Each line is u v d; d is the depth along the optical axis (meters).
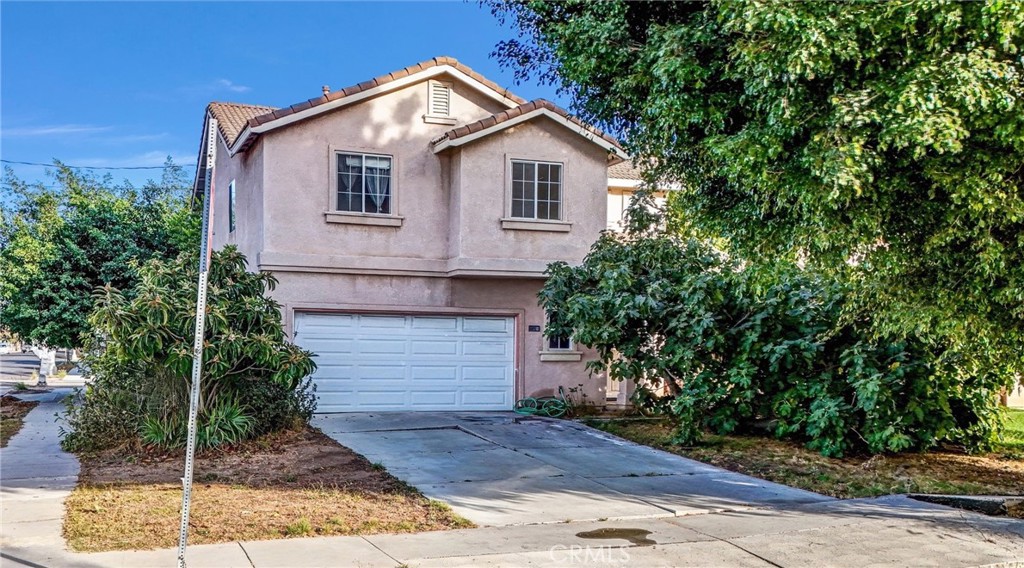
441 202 15.70
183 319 10.23
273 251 14.51
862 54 7.03
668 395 13.59
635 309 12.55
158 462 10.20
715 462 11.04
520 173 15.63
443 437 12.57
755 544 6.97
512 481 9.55
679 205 10.47
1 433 12.95
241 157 16.73
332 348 15.14
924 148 6.71
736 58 7.84
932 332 9.16
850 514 8.16
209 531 7.00
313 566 6.07
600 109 9.80
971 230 7.39
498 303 16.12
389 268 15.20
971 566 6.43
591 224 16.03
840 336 11.91
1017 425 14.94
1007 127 6.65
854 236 7.43
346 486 9.01
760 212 8.30
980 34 6.72
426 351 15.77
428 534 7.12
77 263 19.38
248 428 11.13
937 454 11.70
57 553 6.29
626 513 8.10
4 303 19.66
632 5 9.02
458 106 15.89
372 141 15.26
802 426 12.27
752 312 12.40
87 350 11.88
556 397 16.31
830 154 6.82
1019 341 8.40
